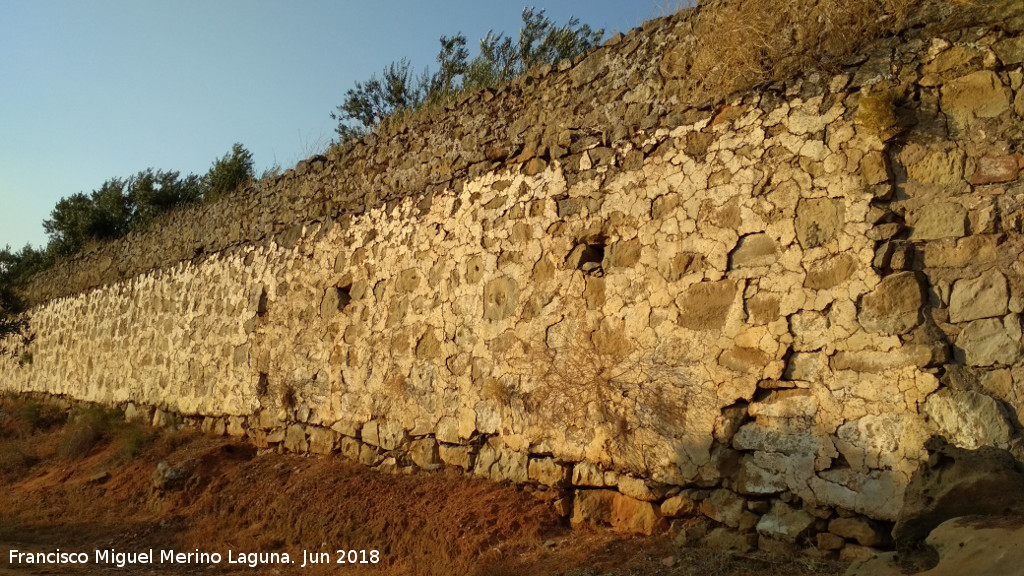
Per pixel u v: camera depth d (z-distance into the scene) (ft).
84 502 30.53
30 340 56.39
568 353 20.89
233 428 33.24
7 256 73.77
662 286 19.13
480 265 23.97
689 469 17.90
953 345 14.82
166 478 29.48
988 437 13.92
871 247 15.94
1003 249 14.62
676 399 18.37
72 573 21.35
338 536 22.54
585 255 21.15
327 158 32.19
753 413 17.10
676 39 20.21
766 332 17.11
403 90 61.05
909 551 13.41
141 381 41.04
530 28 56.85
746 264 17.71
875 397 15.40
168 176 75.20
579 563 17.47
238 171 65.77
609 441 19.54
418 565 19.70
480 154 24.95
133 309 43.78
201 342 36.73
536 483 21.07
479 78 53.67
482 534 19.62
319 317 30.04
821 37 17.39
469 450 23.09
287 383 30.71
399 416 25.66
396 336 26.45
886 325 15.49
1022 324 14.20
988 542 11.41
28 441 42.52
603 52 22.00
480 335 23.48
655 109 20.26
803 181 17.10
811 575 15.01
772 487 16.56
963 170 15.29
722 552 16.72
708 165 18.78
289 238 32.76
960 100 15.55
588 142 21.70
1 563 21.93
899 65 16.29
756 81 18.29
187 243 40.19
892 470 14.92
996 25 15.33
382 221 28.25
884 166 16.06
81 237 71.67
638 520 18.67
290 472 27.68
